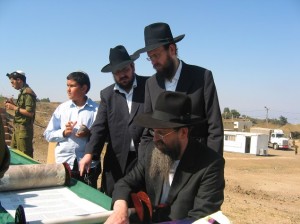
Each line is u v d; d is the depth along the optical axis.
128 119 3.92
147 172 2.70
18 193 3.13
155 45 3.24
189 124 2.42
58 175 3.31
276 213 10.02
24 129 7.44
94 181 4.30
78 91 4.41
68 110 4.54
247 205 10.62
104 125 4.02
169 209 2.51
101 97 4.08
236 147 40.38
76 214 2.61
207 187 2.42
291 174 22.44
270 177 20.39
